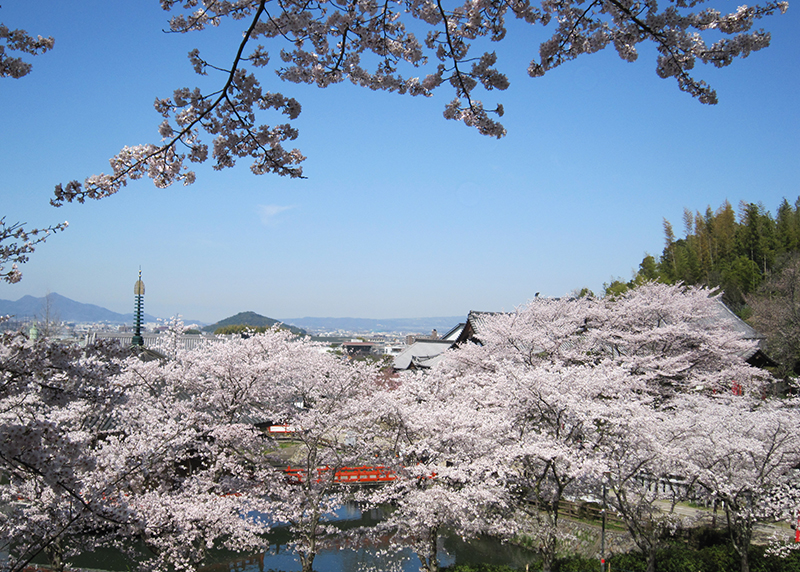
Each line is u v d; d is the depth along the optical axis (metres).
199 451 13.15
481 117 4.94
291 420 14.62
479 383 17.30
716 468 12.01
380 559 15.97
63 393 5.12
